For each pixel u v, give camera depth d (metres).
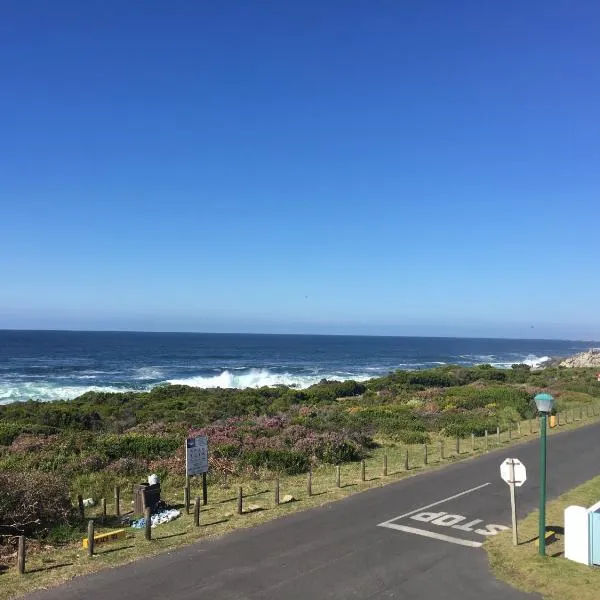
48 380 66.25
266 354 128.88
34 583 8.81
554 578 8.95
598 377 48.94
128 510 13.80
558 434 25.03
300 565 9.59
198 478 16.70
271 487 15.95
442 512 12.93
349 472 17.88
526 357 141.12
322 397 46.44
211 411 35.03
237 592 8.47
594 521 9.55
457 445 21.05
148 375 74.75
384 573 9.26
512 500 10.67
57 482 12.47
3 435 22.25
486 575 9.21
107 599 8.21
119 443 19.25
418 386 50.72
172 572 9.25
